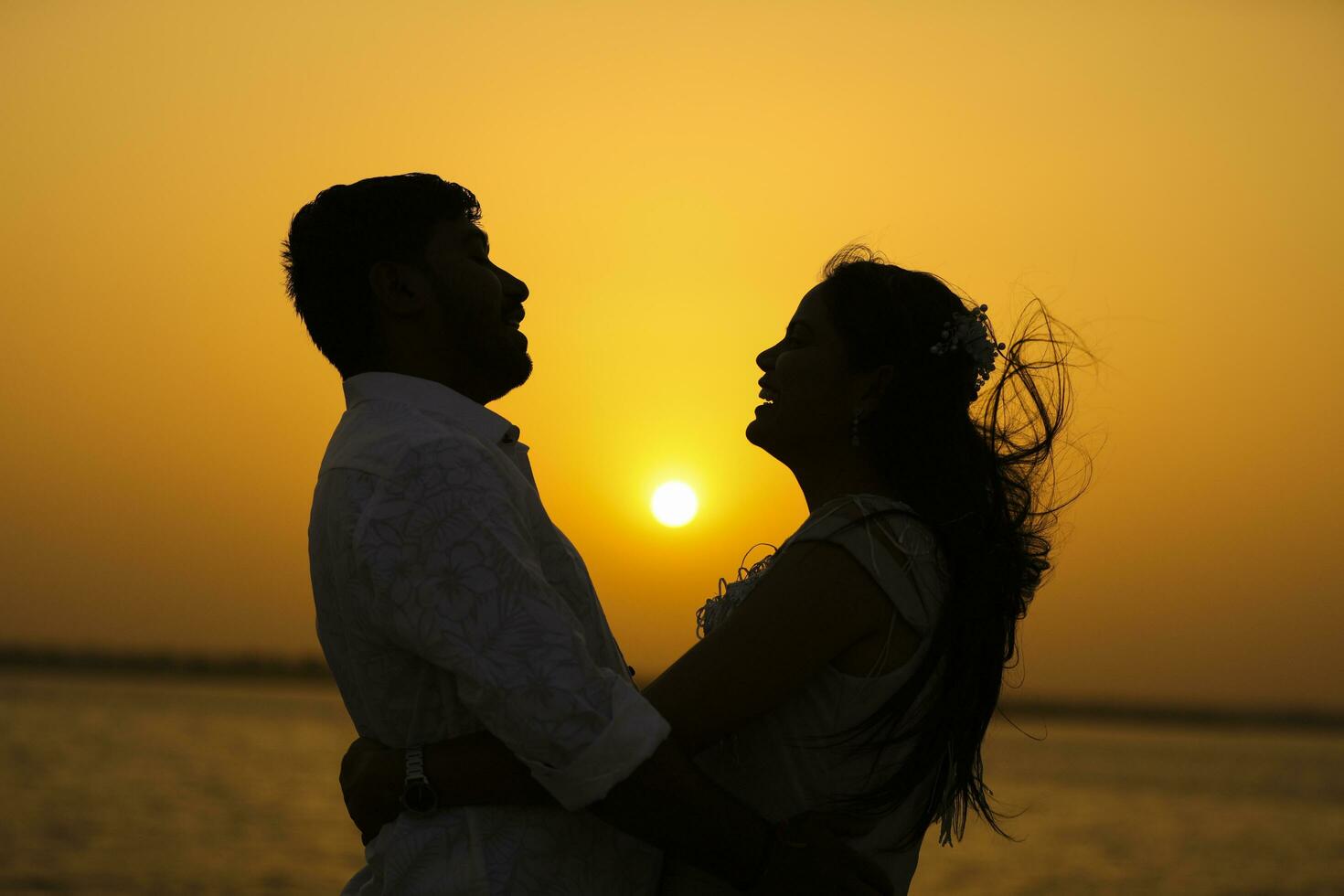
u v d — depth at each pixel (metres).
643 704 1.64
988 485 2.06
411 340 2.00
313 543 1.84
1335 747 105.88
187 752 38.91
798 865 1.72
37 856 17.41
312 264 2.03
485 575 1.63
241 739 48.28
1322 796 42.22
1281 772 61.88
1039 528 2.14
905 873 1.99
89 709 65.62
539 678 1.59
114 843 18.78
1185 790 44.28
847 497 1.92
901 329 2.01
